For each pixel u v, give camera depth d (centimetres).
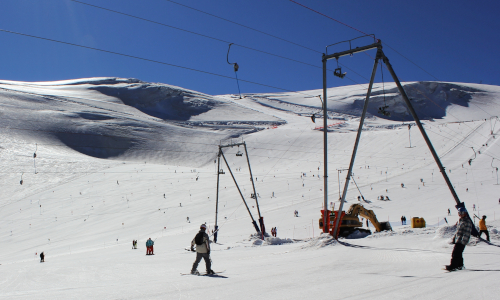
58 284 782
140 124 18288
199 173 9988
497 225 2155
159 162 14375
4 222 6100
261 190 7606
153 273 904
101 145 15462
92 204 7012
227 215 5856
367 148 11612
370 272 770
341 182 7556
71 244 4759
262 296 532
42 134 15125
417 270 785
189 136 17100
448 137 10150
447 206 4862
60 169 10156
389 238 1820
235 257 1361
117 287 639
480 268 759
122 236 5012
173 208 6575
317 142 13612
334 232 1830
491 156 7412
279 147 13912
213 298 523
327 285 616
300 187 7544
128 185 8456
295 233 3906
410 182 6575
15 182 8756
